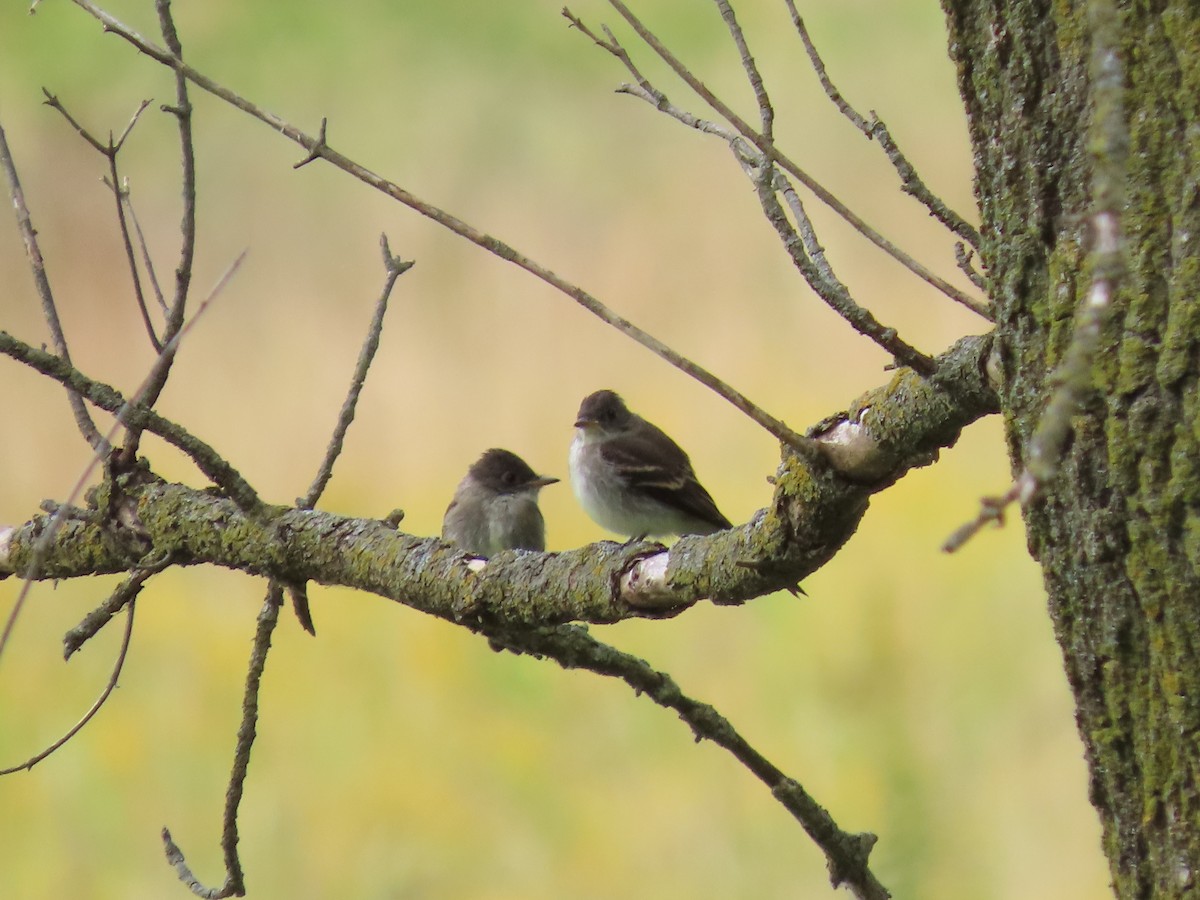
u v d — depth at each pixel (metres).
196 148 23.94
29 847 12.05
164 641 13.83
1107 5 2.63
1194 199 3.31
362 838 12.02
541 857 11.84
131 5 25.78
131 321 20.38
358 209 22.53
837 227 20.08
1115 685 3.58
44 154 23.77
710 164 23.17
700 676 12.97
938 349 17.67
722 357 18.03
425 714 13.02
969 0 3.69
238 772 5.53
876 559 14.02
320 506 16.17
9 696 13.23
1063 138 3.53
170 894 11.73
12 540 5.84
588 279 20.00
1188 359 3.34
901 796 10.89
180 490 5.52
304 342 19.34
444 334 19.31
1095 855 10.49
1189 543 3.39
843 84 23.52
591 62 25.14
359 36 25.72
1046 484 3.35
